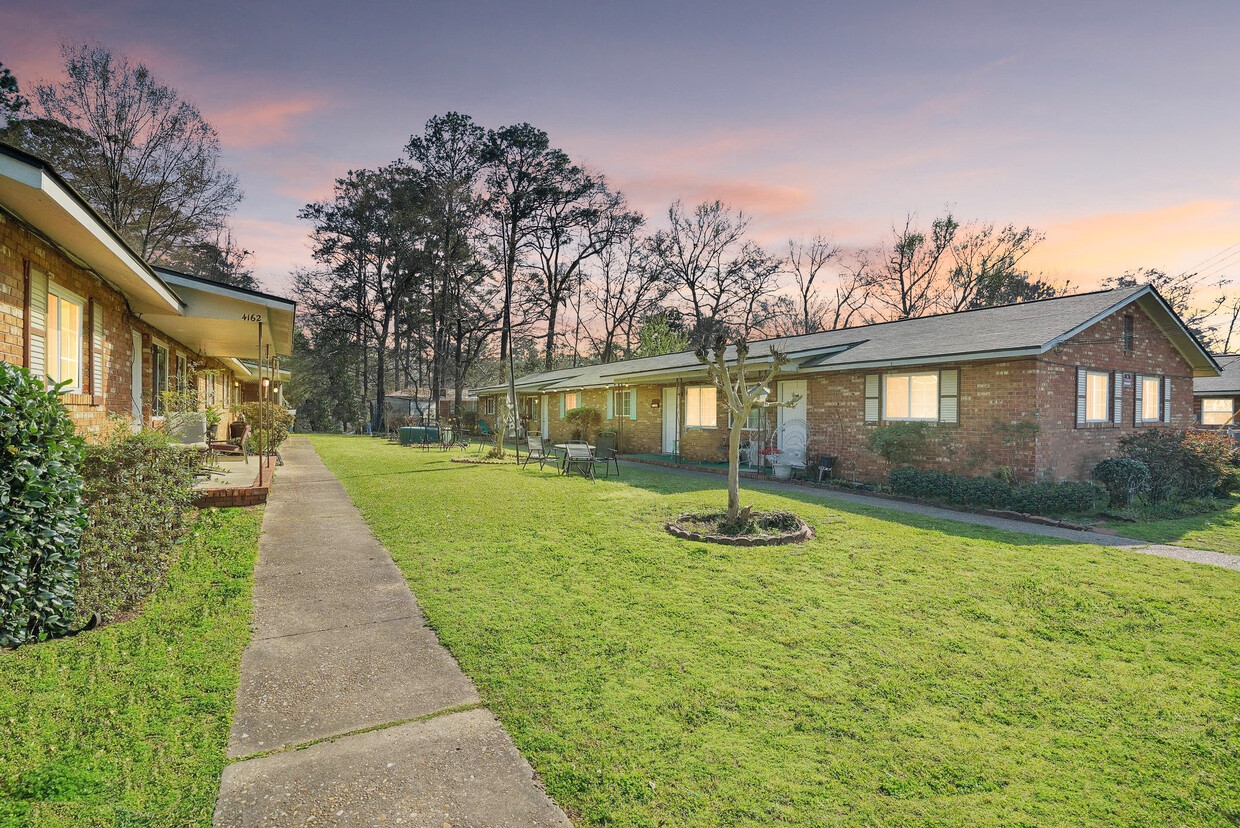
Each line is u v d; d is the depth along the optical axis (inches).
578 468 586.2
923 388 471.5
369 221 1592.0
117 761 104.3
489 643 161.9
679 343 1441.9
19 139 973.8
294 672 144.1
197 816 92.0
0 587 141.0
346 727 120.3
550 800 99.7
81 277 277.1
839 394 536.4
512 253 1592.0
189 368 582.2
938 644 166.2
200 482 371.6
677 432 677.9
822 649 161.8
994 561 249.4
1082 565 244.7
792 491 457.1
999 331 451.8
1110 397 489.1
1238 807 100.3
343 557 247.3
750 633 171.8
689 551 259.4
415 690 136.7
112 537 175.8
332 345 1657.2
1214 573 234.7
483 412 1405.0
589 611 187.5
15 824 86.1
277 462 620.1
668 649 159.9
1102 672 150.6
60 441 153.2
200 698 128.3
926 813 98.3
